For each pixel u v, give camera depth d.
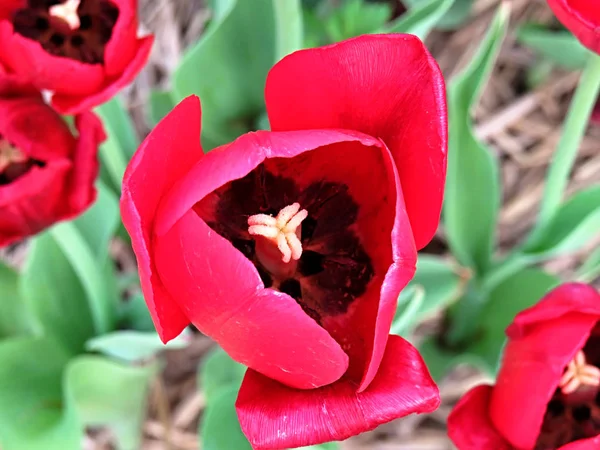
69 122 0.22
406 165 0.16
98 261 0.27
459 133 0.24
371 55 0.15
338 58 0.15
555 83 0.37
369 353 0.17
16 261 0.36
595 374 0.20
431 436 0.35
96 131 0.20
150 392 0.35
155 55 0.38
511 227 0.37
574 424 0.21
